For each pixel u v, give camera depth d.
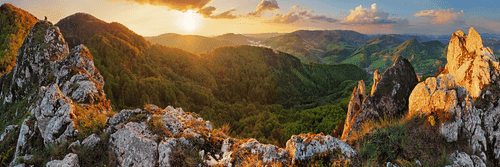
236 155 8.91
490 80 12.15
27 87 35.16
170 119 10.30
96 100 15.78
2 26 87.69
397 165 8.45
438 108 10.51
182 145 8.95
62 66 24.75
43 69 35.56
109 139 9.03
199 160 8.51
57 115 9.96
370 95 16.81
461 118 9.82
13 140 13.10
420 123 10.45
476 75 12.98
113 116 10.29
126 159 8.36
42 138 10.31
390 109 15.70
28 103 27.75
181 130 9.81
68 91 16.38
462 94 10.38
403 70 16.98
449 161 8.75
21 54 41.44
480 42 14.60
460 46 16.19
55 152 8.68
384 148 9.12
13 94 36.19
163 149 8.48
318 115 91.75
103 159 8.55
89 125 9.73
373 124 11.26
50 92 10.88
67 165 7.81
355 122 16.59
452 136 9.55
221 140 9.88
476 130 9.75
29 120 11.20
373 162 8.29
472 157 9.13
